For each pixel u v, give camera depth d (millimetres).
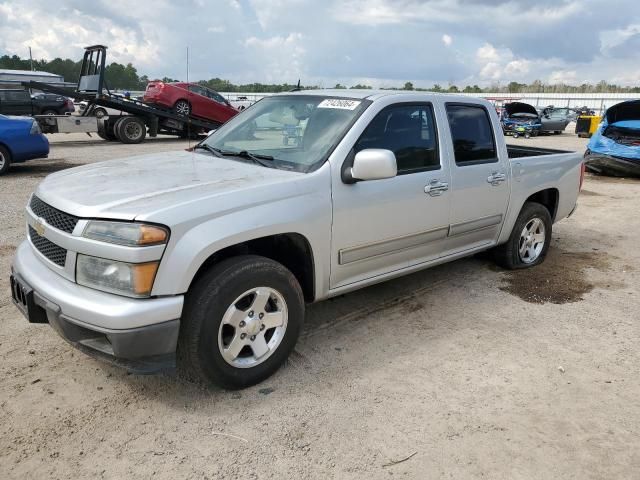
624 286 5160
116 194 2992
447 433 2852
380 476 2527
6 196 8461
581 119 25609
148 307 2689
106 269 2742
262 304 3162
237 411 3000
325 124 3773
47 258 3090
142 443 2717
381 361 3598
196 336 2904
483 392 3248
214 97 19969
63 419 2885
